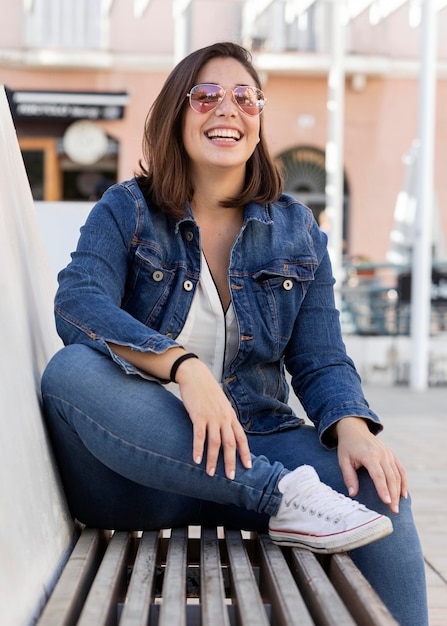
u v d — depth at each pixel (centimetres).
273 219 224
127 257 215
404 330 1005
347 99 1655
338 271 1109
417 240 922
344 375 218
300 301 224
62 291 204
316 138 1647
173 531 200
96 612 138
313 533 180
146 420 183
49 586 162
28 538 156
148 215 215
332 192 1170
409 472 462
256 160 227
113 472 200
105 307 199
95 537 192
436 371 980
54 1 1595
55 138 1577
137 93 1606
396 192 1664
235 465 184
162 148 220
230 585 177
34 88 1600
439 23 1662
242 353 217
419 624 188
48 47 1583
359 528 177
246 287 219
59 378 190
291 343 229
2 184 212
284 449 208
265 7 1029
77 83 1609
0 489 144
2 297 183
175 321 215
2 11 1593
